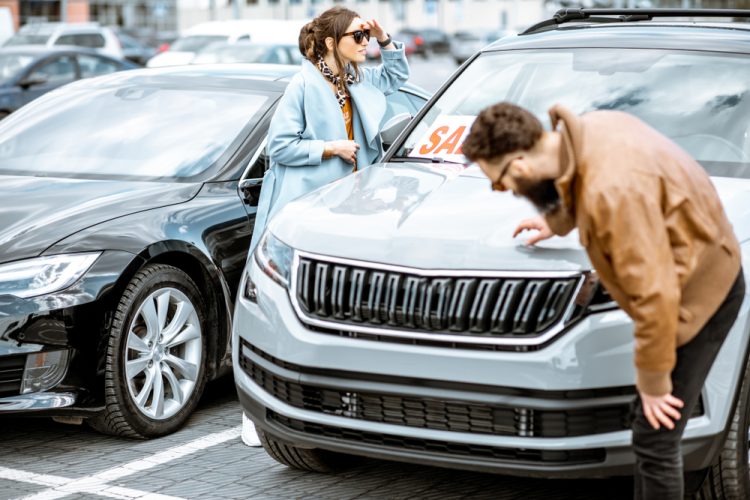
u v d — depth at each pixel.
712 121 5.43
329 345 4.58
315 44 6.24
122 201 6.32
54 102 7.75
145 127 7.24
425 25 89.25
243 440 6.03
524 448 4.27
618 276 3.58
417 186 5.22
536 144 3.62
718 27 6.11
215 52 21.88
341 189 5.34
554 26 6.79
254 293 5.01
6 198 6.40
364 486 5.39
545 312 4.25
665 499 3.95
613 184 3.51
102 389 5.85
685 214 3.61
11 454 5.96
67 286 5.74
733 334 4.30
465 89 6.14
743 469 4.50
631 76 5.76
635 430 3.97
